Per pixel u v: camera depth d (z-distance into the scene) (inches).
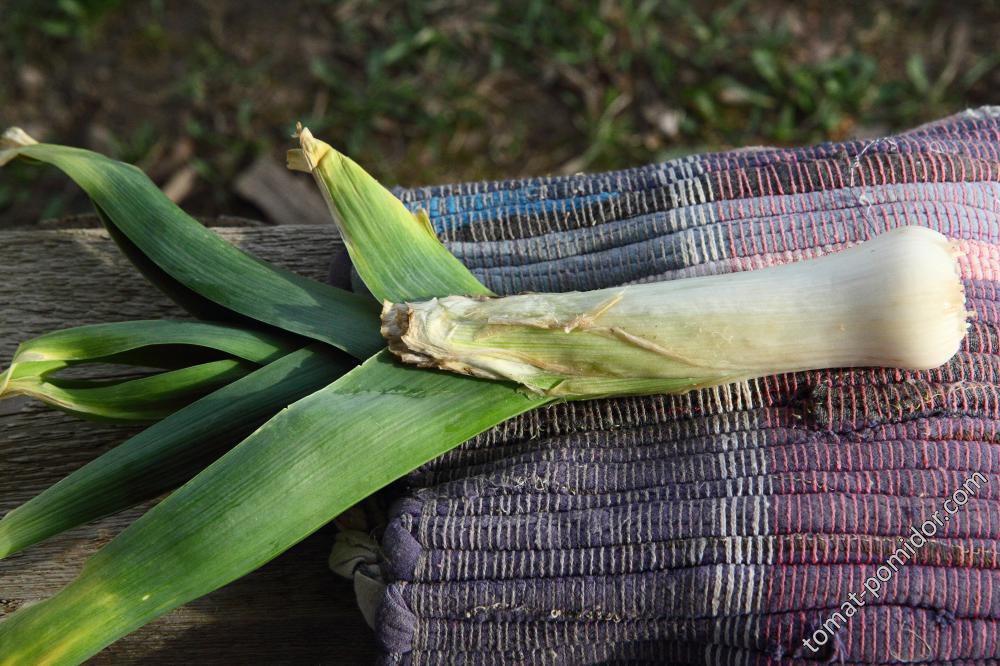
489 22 43.9
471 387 21.1
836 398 21.2
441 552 21.4
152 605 20.0
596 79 43.2
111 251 26.8
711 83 42.9
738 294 20.6
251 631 24.2
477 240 23.5
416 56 43.8
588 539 21.1
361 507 22.9
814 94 42.5
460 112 43.0
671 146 42.5
